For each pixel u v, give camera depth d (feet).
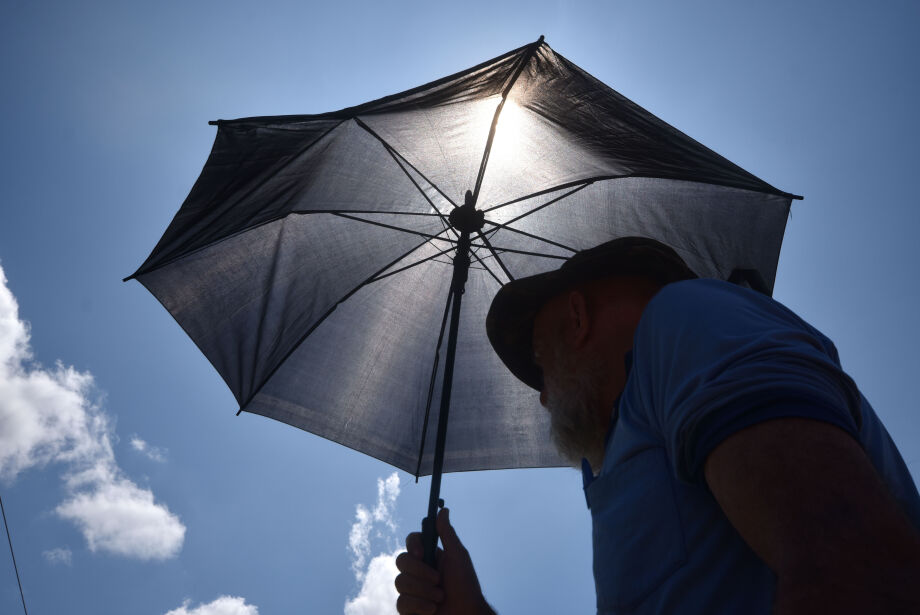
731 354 2.56
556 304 5.08
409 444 10.93
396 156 11.44
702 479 2.56
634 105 10.06
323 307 11.27
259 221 11.12
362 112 10.66
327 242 11.52
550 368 4.98
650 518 3.11
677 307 3.10
